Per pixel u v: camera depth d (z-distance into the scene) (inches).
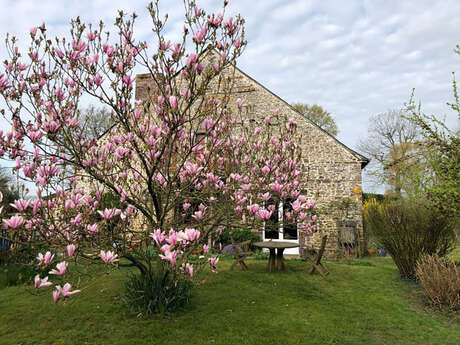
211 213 207.2
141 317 180.9
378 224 297.0
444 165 264.1
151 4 141.3
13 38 147.3
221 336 161.6
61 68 147.3
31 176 146.7
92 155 169.6
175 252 108.0
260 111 522.0
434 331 177.3
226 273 295.1
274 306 207.3
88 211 161.9
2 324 175.8
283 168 216.7
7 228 134.3
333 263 366.3
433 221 271.3
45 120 151.8
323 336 165.6
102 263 159.5
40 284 104.9
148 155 173.8
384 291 247.6
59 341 155.6
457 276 212.5
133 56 153.7
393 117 1042.7
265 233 518.3
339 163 502.6
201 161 183.5
